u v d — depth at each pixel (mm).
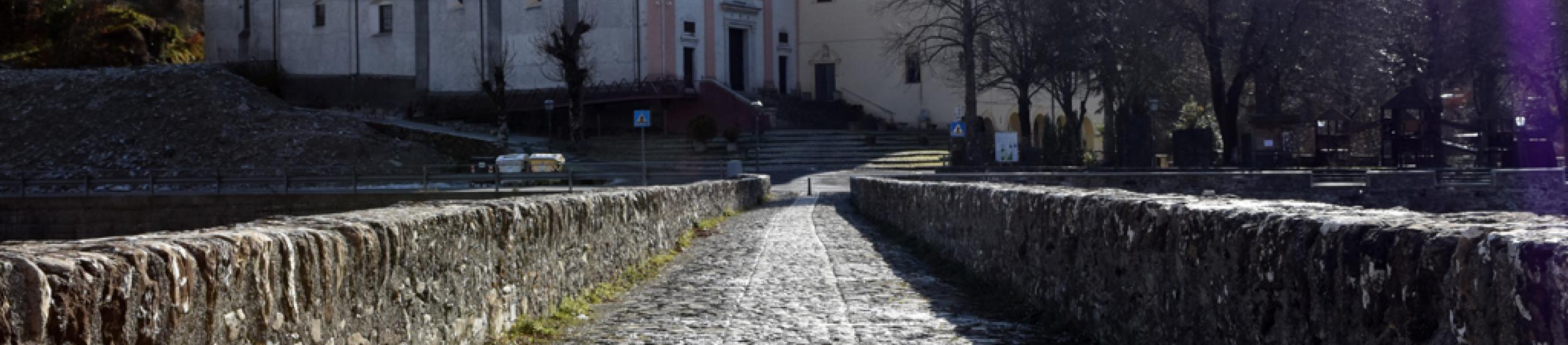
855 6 81188
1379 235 4828
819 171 62500
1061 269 10234
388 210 8570
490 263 9484
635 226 16422
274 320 5770
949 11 76938
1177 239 7234
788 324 10875
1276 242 5758
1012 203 12383
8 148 72000
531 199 11367
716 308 12172
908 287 14031
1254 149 50625
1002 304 12070
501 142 68438
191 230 6152
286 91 84875
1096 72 58969
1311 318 5391
